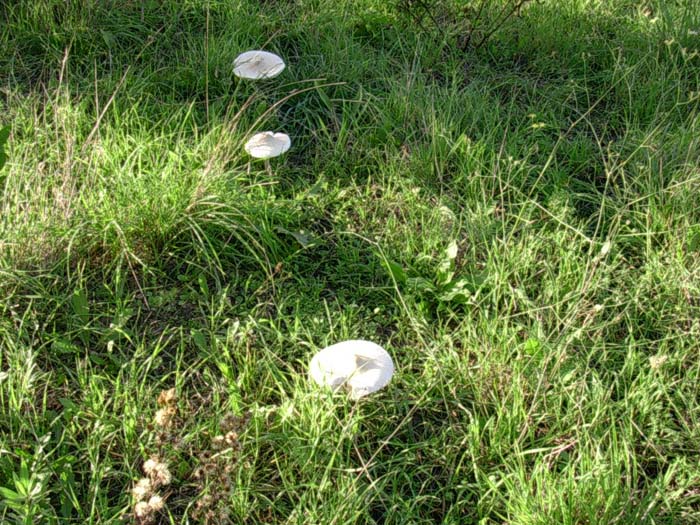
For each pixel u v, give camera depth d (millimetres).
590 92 3039
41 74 2934
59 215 2320
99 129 2664
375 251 2420
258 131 2770
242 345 2170
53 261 2279
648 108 2887
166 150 2598
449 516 1881
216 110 2824
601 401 2031
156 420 1887
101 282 2309
